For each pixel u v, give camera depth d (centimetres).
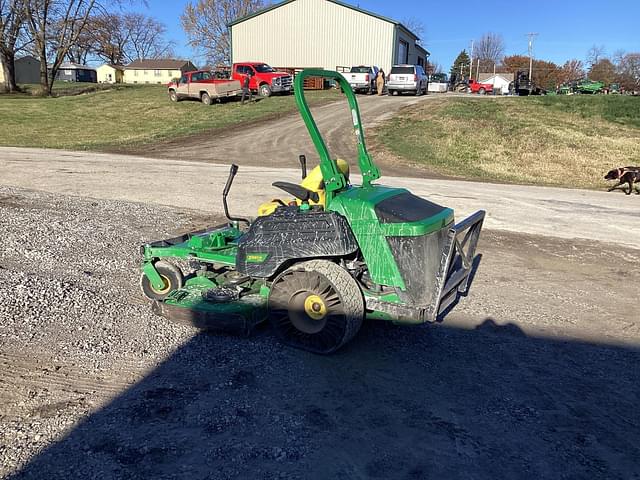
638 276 719
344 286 424
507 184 1516
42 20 4269
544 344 495
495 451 337
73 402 375
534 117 2630
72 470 307
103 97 3666
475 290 640
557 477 314
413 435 350
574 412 384
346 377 420
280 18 4338
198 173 1495
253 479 304
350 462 321
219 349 459
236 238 559
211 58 7731
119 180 1355
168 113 2923
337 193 445
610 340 510
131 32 10694
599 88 5609
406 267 412
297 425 356
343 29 4228
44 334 474
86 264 668
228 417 362
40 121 2806
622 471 322
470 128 2331
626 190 1482
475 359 460
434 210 441
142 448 328
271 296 461
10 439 333
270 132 2316
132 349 455
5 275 590
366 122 2442
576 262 779
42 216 901
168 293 554
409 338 495
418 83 3372
